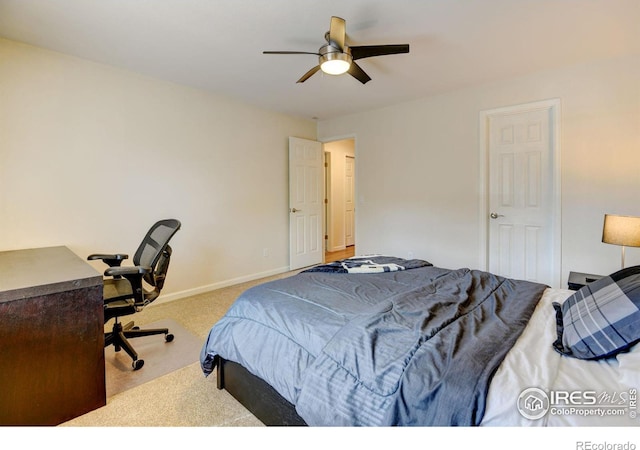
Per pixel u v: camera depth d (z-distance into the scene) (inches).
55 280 62.6
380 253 178.1
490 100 136.5
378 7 81.3
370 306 61.1
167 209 133.8
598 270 116.2
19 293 57.3
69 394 63.4
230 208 157.9
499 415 33.4
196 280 145.2
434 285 72.7
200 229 145.8
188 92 138.8
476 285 74.2
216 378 77.4
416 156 161.0
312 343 51.1
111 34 93.6
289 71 121.8
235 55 107.7
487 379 36.9
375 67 118.8
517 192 134.3
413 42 99.6
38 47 100.7
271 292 70.2
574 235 120.2
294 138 186.2
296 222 189.9
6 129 96.2
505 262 138.9
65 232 108.0
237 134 159.5
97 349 66.6
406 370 40.9
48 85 103.0
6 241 97.3
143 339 100.3
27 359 58.7
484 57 110.7
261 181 172.6
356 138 185.3
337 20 78.1
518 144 133.0
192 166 141.6
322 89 142.9
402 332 49.6
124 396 71.6
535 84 125.4
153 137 128.3
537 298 65.2
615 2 78.8
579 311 49.6
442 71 123.1
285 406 55.2
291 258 188.7
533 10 82.5
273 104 165.0
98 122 113.9
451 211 150.9
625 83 108.9
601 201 114.6
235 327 65.2
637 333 38.9
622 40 98.3
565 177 121.0
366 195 182.9
